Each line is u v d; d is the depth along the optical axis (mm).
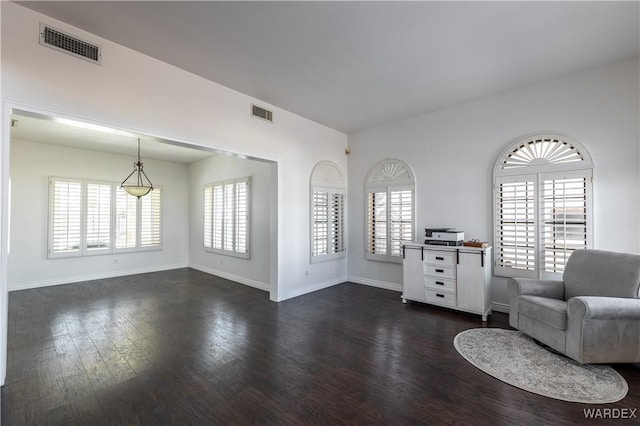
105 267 6012
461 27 2520
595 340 2367
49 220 5359
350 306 4125
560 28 2537
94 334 3160
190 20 2416
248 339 3045
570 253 3357
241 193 5590
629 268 2590
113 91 2695
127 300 4434
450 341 2975
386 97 3984
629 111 3086
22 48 2244
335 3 2223
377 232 5141
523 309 2941
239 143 3781
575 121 3373
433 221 4500
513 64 3154
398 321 3545
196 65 3125
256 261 5293
